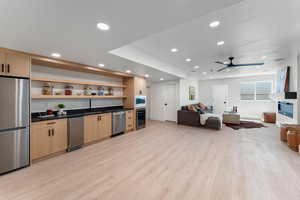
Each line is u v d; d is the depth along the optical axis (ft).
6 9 4.19
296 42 9.22
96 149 10.68
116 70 14.03
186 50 10.80
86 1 3.90
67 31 5.76
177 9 4.32
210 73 21.02
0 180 6.71
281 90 16.26
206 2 3.97
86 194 5.69
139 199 5.39
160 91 23.79
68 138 10.18
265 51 11.04
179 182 6.49
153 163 8.40
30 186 6.23
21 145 7.84
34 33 5.89
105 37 6.38
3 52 7.39
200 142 12.14
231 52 11.28
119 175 7.11
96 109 14.61
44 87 10.57
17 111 7.73
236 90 24.95
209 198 5.41
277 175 6.97
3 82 7.26
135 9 4.31
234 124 19.30
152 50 10.89
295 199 5.32
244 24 6.93
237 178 6.76
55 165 8.18
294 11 5.80
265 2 5.24
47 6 4.10
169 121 22.67
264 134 14.49
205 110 22.91
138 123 17.17
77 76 12.91
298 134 9.98
